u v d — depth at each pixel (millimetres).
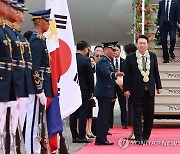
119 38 31672
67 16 14789
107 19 29906
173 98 26125
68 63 14781
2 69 10234
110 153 16047
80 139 19594
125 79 18250
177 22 26453
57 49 13625
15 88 10469
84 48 19547
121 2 29406
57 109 12867
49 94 12484
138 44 18312
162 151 16438
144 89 18078
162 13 26438
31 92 11367
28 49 11062
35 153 12117
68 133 23906
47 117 12695
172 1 26234
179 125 28172
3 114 10289
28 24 29703
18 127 10812
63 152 13273
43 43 12273
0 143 10195
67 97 14695
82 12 29609
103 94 18000
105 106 18188
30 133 12062
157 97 26125
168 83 26516
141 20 27078
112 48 17984
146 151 16484
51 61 13117
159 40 26953
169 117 28156
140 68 18094
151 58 18375
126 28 30188
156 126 27516
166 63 26812
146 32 27266
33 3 28422
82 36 31609
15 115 10656
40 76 12273
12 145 10438
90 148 17406
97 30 30750
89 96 19469
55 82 12781
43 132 12086
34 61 11898
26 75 10898
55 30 13703
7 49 10312
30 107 12023
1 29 10398
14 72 10500
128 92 18219
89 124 21359
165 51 26766
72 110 14703
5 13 10430
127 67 18203
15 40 10578
